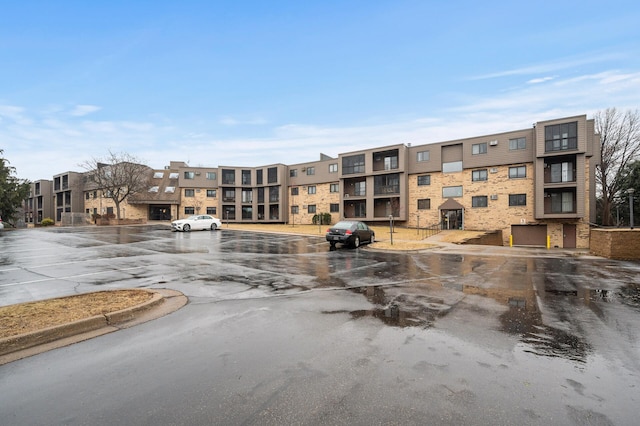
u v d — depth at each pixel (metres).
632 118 38.66
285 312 5.74
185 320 5.29
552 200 29.41
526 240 30.53
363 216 40.88
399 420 2.72
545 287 7.96
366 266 11.36
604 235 14.41
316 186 46.50
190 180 51.69
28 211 72.00
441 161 34.91
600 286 8.06
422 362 3.77
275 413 2.81
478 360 3.83
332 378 3.40
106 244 17.67
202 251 15.09
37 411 2.84
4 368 3.62
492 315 5.60
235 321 5.23
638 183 35.62
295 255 14.29
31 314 5.09
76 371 3.56
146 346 4.23
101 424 2.67
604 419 2.72
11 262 11.46
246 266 10.98
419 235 26.34
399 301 6.55
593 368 3.64
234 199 52.03
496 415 2.78
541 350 4.12
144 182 50.28
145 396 3.07
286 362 3.77
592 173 33.06
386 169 38.47
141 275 9.20
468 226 33.12
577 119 27.52
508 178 31.27
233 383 3.30
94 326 4.91
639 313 5.73
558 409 2.87
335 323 5.15
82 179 59.06
